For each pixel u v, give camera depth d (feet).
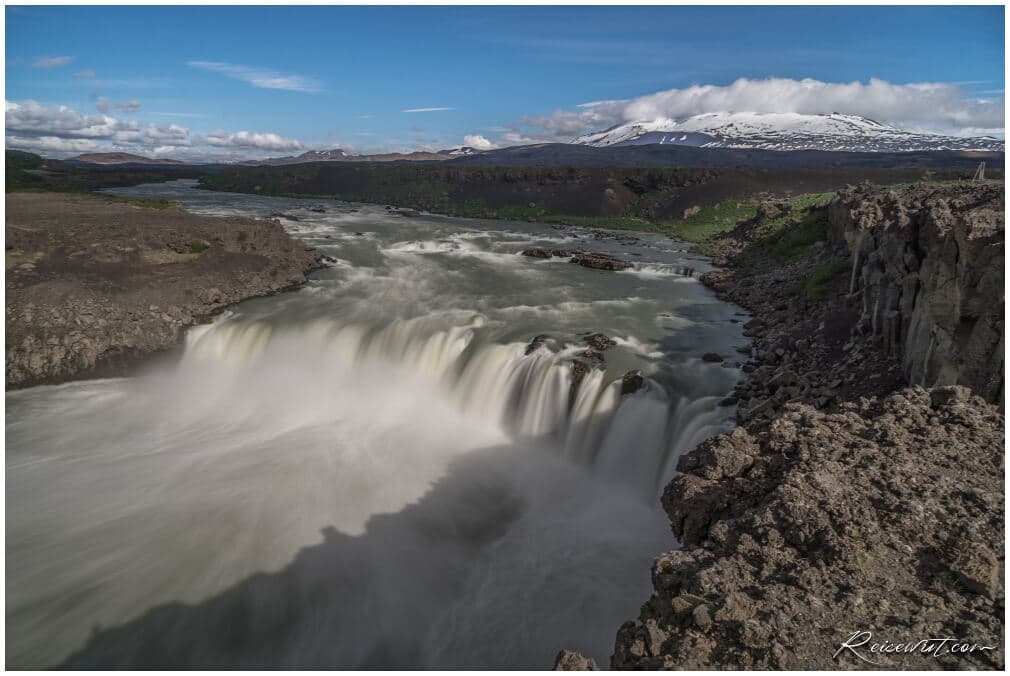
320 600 46.75
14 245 112.37
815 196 199.21
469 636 43.55
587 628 43.32
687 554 30.14
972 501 30.78
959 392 40.63
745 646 24.11
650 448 64.54
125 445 71.36
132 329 100.22
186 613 45.16
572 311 107.14
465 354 85.92
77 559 49.93
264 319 104.94
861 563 27.45
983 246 43.11
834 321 78.07
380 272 143.23
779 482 34.01
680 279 138.92
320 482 62.13
